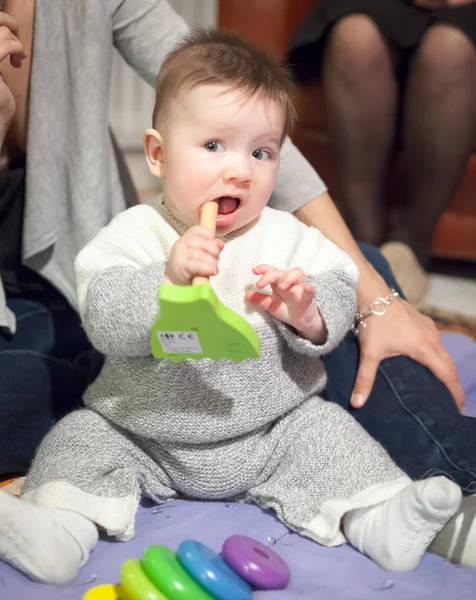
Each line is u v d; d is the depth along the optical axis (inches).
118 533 30.6
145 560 26.7
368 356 39.8
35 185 41.3
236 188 32.4
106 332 31.5
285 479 33.0
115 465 32.8
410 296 69.5
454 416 37.3
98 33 40.6
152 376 32.8
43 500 30.0
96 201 41.8
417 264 71.3
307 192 43.0
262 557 28.7
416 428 37.2
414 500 29.0
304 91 78.2
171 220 34.6
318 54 75.2
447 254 80.6
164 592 25.9
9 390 37.9
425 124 71.3
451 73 69.0
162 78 34.2
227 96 31.9
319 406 34.7
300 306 31.4
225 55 33.2
